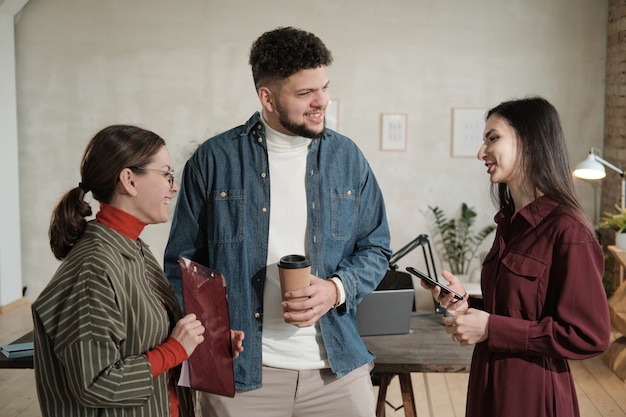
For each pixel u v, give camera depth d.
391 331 3.15
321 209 2.14
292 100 1.96
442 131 6.46
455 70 6.38
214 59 6.44
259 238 2.13
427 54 6.38
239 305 2.12
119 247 1.78
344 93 6.45
